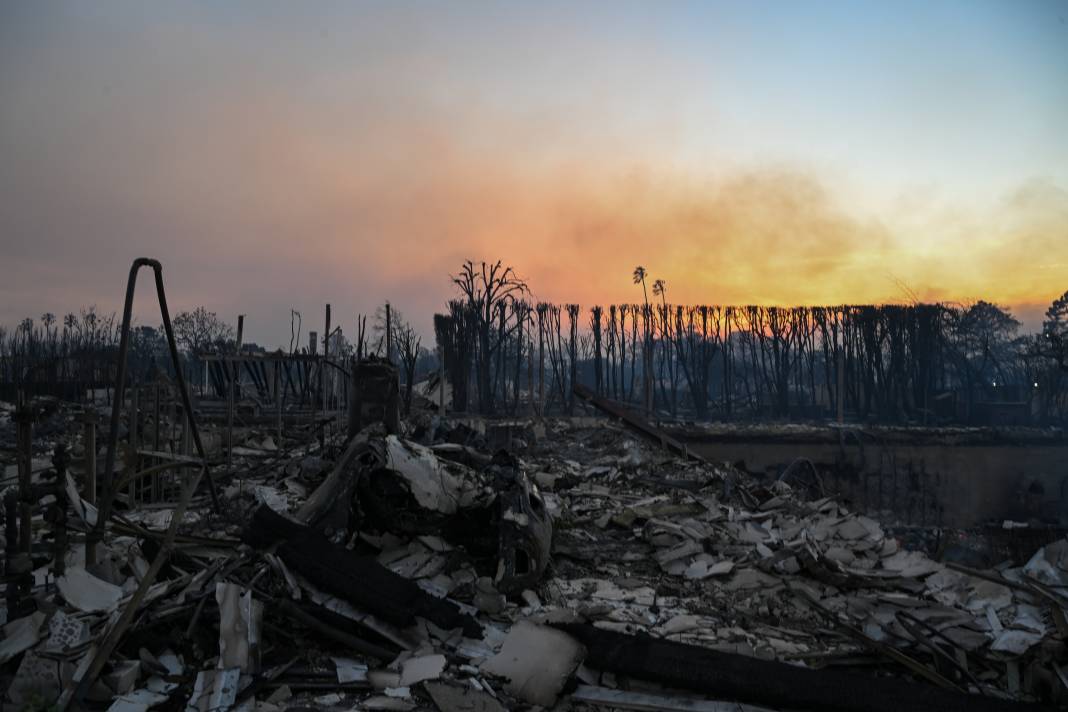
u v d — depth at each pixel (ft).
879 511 89.10
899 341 127.24
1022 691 22.11
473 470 29.25
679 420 120.06
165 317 21.30
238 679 19.25
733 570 31.89
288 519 24.86
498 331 130.72
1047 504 90.63
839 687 20.43
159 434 51.21
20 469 20.42
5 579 19.65
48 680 17.78
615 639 22.25
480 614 25.16
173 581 22.72
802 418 127.34
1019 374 160.97
